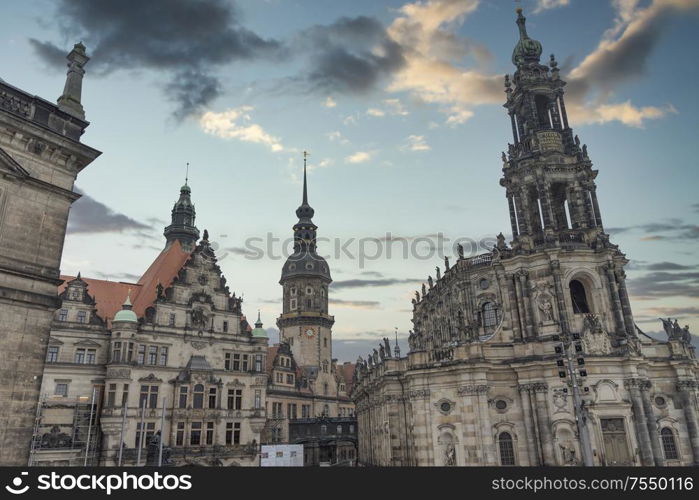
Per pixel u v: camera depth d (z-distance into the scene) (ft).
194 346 240.12
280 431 318.04
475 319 227.61
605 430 164.86
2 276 88.74
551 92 215.92
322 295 412.77
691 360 180.45
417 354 186.29
